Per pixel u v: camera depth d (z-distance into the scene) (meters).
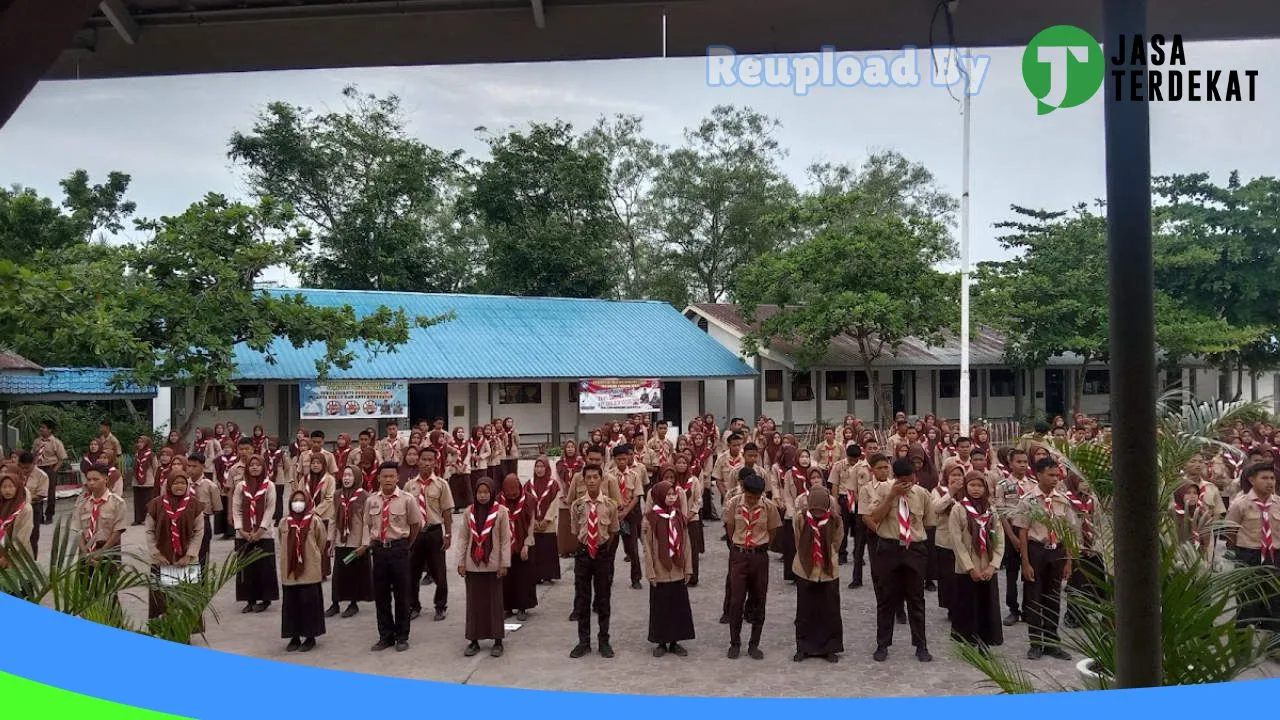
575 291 38.25
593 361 28.16
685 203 42.66
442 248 40.22
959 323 27.00
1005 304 27.16
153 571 7.27
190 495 8.08
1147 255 3.29
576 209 39.50
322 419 24.56
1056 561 7.62
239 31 4.56
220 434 17.61
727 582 9.20
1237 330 26.75
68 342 16.98
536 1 4.34
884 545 7.90
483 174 38.81
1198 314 28.58
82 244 20.78
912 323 26.94
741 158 42.59
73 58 4.66
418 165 35.72
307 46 4.73
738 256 42.91
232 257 19.64
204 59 4.73
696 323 34.66
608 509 8.18
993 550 7.85
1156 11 4.30
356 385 24.36
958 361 32.12
